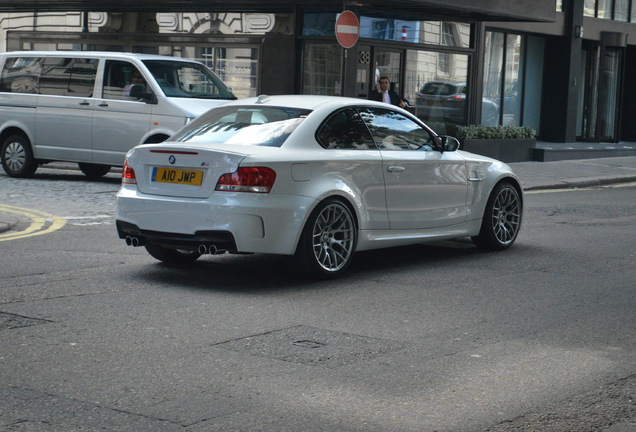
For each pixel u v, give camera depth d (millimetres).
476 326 7070
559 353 6336
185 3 22641
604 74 31016
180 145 8445
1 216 12117
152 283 8406
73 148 16656
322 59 21531
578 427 4875
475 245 11109
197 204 8188
